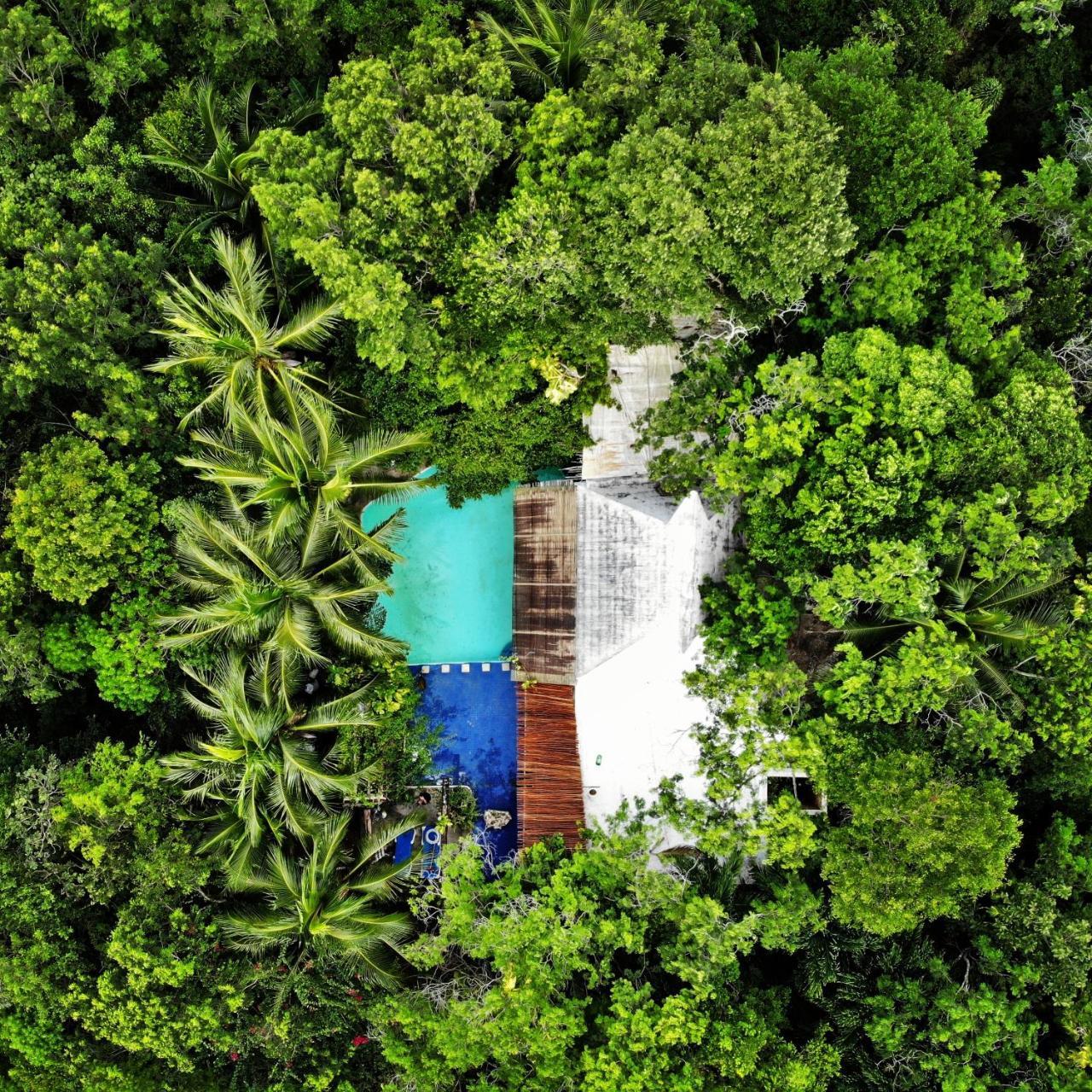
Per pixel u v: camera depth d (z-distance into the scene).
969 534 15.03
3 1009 16.94
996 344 16.25
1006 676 15.79
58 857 17.50
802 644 17.58
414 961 16.17
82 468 17.05
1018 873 17.09
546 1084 15.32
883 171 16.38
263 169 17.03
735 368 17.36
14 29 17.42
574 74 17.55
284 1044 17.03
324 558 17.17
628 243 15.49
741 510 18.12
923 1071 16.00
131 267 17.52
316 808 18.30
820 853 17.36
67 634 17.80
